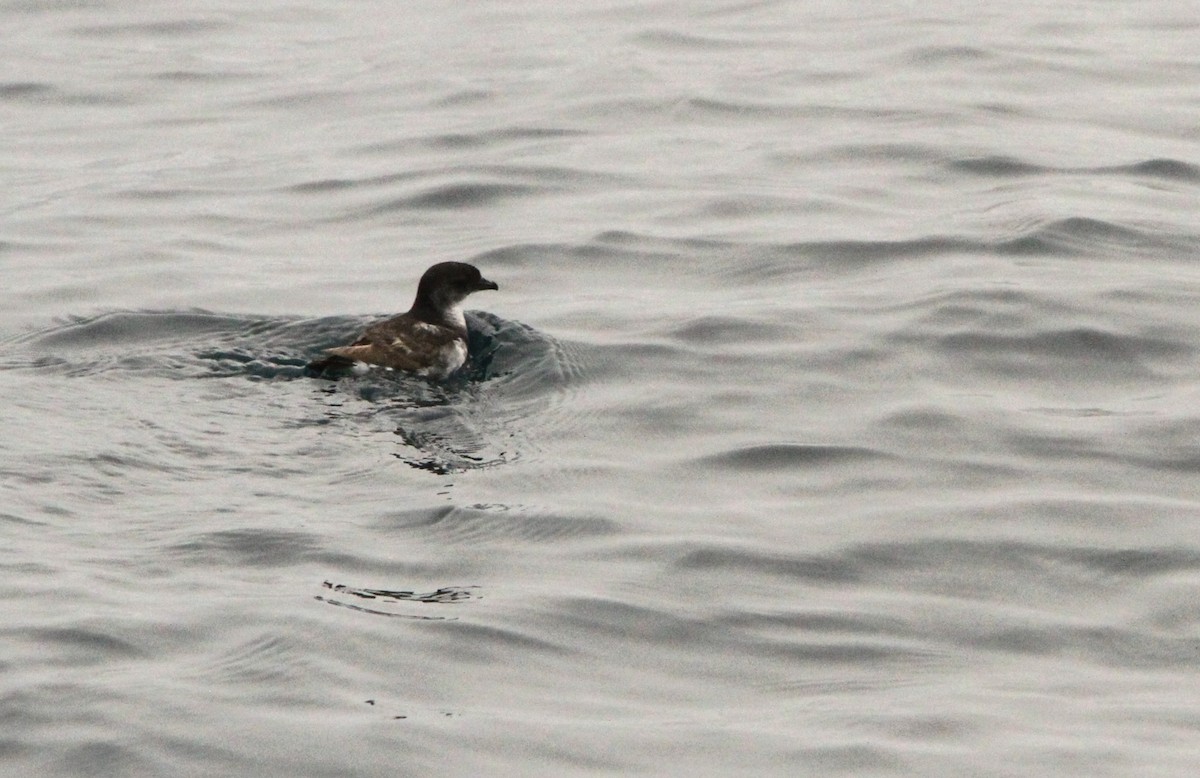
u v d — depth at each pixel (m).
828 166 24.08
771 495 14.40
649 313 18.75
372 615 11.98
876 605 12.59
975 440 15.45
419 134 26.14
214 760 10.08
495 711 10.85
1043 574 13.09
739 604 12.50
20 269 20.73
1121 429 15.63
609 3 34.31
